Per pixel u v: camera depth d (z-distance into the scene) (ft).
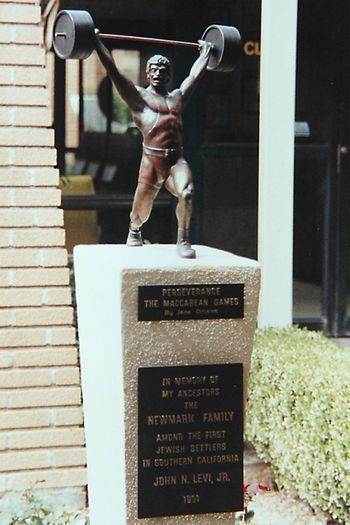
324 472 22.12
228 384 17.57
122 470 17.46
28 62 22.09
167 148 17.94
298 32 36.37
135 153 35.91
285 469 24.11
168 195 35.78
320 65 36.58
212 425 17.57
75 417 22.30
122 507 17.54
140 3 35.42
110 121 35.73
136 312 16.96
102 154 35.76
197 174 36.19
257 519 23.07
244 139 36.45
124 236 35.91
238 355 17.58
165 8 35.53
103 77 35.60
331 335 37.40
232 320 17.46
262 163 29.35
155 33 35.65
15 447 22.09
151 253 18.24
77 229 35.63
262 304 29.81
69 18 17.60
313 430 22.50
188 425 17.47
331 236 37.06
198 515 17.72
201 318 17.28
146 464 17.40
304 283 37.35
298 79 36.55
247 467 26.66
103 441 18.52
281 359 25.22
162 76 18.15
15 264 22.02
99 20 35.37
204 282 17.22
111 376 17.66
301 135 36.68
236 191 36.50
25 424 22.12
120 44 35.60
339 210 37.04
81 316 19.85
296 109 36.65
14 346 22.07
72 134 35.55
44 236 22.12
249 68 36.24
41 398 22.18
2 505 20.52
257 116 36.47
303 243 37.19
